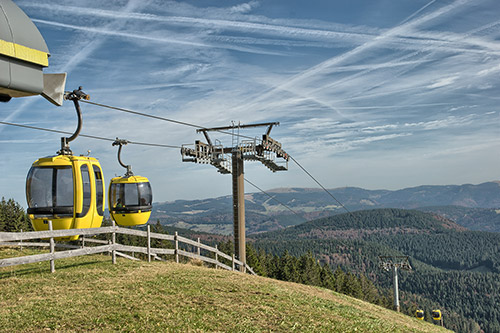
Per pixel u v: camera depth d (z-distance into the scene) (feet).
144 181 73.67
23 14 19.92
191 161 91.56
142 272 53.88
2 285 43.62
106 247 55.83
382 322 51.08
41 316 32.94
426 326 71.97
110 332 30.12
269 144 94.68
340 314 48.88
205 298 43.70
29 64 19.39
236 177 95.09
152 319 34.14
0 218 234.17
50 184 47.96
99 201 52.47
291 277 349.82
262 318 39.19
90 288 43.52
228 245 343.05
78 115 49.14
